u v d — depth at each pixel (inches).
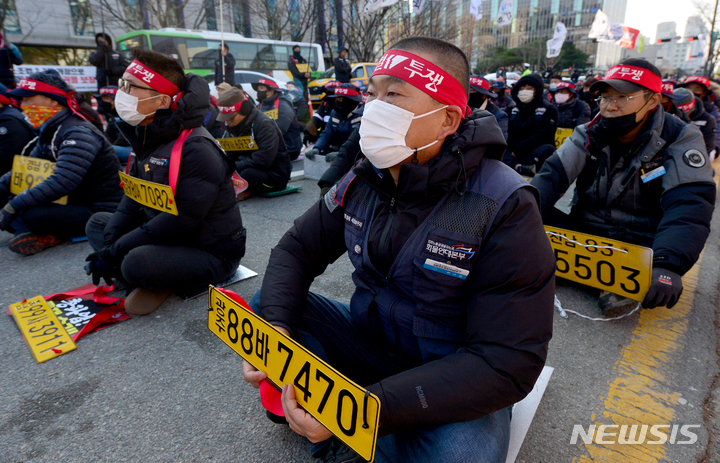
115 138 242.5
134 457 62.0
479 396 40.7
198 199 93.4
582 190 112.0
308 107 486.3
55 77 121.9
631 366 83.2
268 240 147.9
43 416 69.8
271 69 627.5
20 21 595.8
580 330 95.4
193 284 103.0
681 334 94.1
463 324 46.9
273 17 775.1
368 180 49.5
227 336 56.9
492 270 42.3
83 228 137.6
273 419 61.9
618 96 94.0
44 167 125.8
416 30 796.0
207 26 755.4
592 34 924.0
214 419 69.3
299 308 56.4
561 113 300.7
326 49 924.0
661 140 95.4
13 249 131.3
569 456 62.7
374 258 50.4
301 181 239.5
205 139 96.0
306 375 44.3
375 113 45.4
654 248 93.2
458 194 44.8
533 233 42.4
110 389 76.0
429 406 40.5
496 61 2023.9
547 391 76.2
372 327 53.3
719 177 255.6
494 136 44.6
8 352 86.3
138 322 97.1
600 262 98.5
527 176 211.3
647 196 101.7
